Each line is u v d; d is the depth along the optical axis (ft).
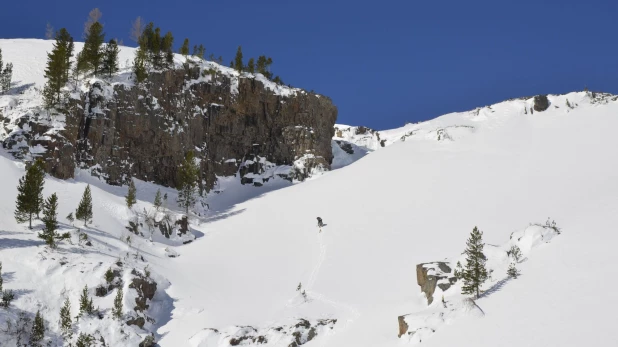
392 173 302.66
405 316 143.02
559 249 155.94
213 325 167.12
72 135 267.80
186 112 337.52
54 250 179.73
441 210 239.91
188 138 334.85
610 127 316.19
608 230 157.69
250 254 228.63
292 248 230.07
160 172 317.01
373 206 260.62
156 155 315.17
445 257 187.01
